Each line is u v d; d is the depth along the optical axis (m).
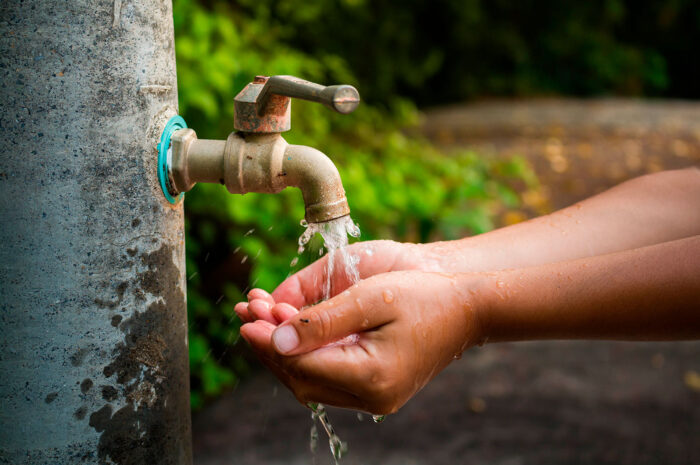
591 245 1.09
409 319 0.80
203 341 2.39
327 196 0.88
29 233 0.78
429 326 0.81
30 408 0.80
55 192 0.78
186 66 2.32
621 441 2.27
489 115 8.63
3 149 0.77
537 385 2.69
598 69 10.88
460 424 2.40
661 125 8.04
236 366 2.77
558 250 1.09
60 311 0.80
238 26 3.22
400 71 8.80
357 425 2.40
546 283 0.84
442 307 0.82
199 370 2.37
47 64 0.76
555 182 5.59
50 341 0.80
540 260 1.08
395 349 0.80
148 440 0.87
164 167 0.85
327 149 3.08
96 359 0.82
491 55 10.54
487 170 3.60
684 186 1.15
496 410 2.49
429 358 0.83
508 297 0.84
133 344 0.84
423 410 2.50
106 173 0.80
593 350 3.02
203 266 2.96
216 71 2.34
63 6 0.76
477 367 2.85
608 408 2.50
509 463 2.14
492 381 2.73
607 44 11.05
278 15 3.94
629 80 11.10
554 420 2.41
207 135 2.54
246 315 0.99
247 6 3.52
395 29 8.53
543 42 10.84
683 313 0.79
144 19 0.81
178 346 0.90
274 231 2.57
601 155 6.57
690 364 2.87
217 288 2.92
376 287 0.80
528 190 5.23
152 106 0.83
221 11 3.13
